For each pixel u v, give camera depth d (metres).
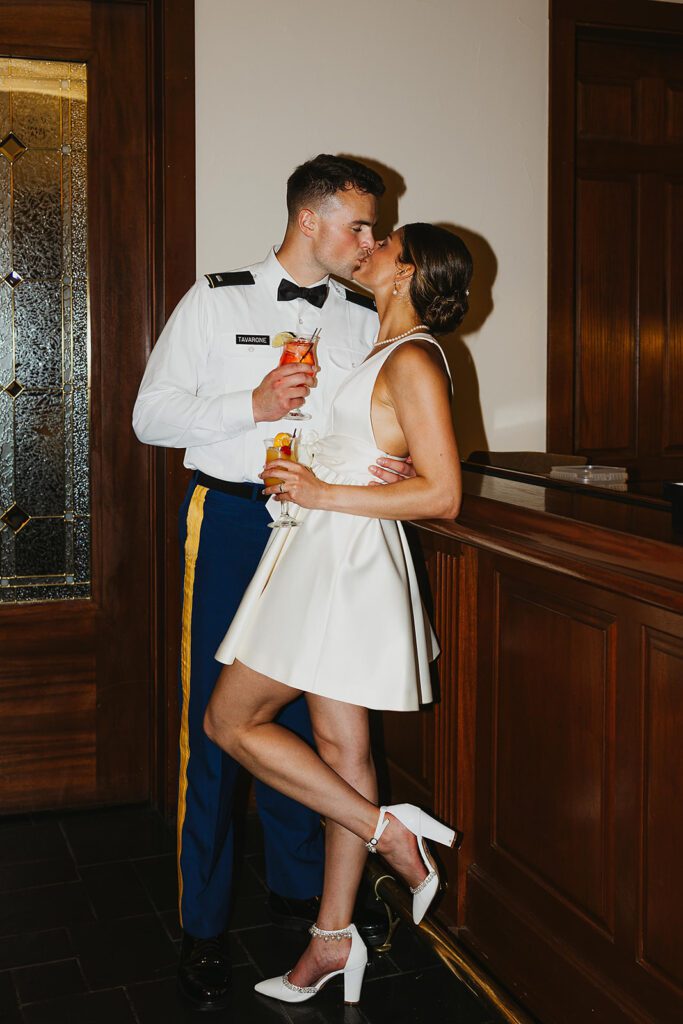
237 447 2.48
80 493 3.42
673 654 1.84
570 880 2.17
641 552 1.76
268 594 2.18
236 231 3.27
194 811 2.50
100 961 2.56
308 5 3.26
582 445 3.78
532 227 3.56
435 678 2.64
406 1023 2.35
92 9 3.24
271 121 3.27
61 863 3.08
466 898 2.57
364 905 2.78
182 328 2.50
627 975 2.00
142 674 3.49
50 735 3.43
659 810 1.90
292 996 2.40
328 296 2.62
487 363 3.57
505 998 2.24
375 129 3.37
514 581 2.34
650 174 3.77
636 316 3.80
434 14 3.38
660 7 3.57
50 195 3.31
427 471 2.06
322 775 2.21
